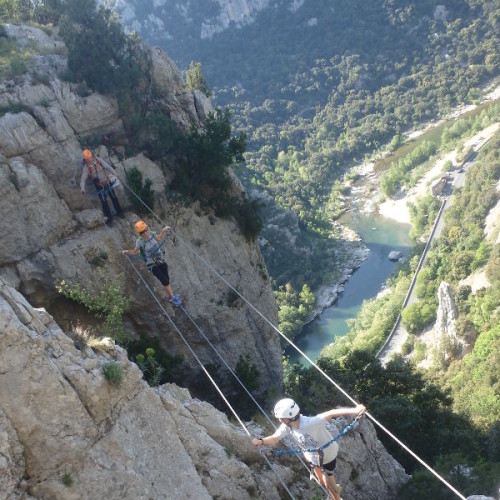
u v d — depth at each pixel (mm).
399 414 35906
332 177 166250
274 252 119625
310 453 12539
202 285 33219
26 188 27203
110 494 13734
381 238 130500
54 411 13234
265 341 36969
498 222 101688
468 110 188750
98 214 29172
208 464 17453
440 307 82688
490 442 36344
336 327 101750
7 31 32531
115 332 27156
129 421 14906
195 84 43656
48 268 27375
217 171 34000
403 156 169750
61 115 29547
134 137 32156
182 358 31078
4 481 12281
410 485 25812
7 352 12734
